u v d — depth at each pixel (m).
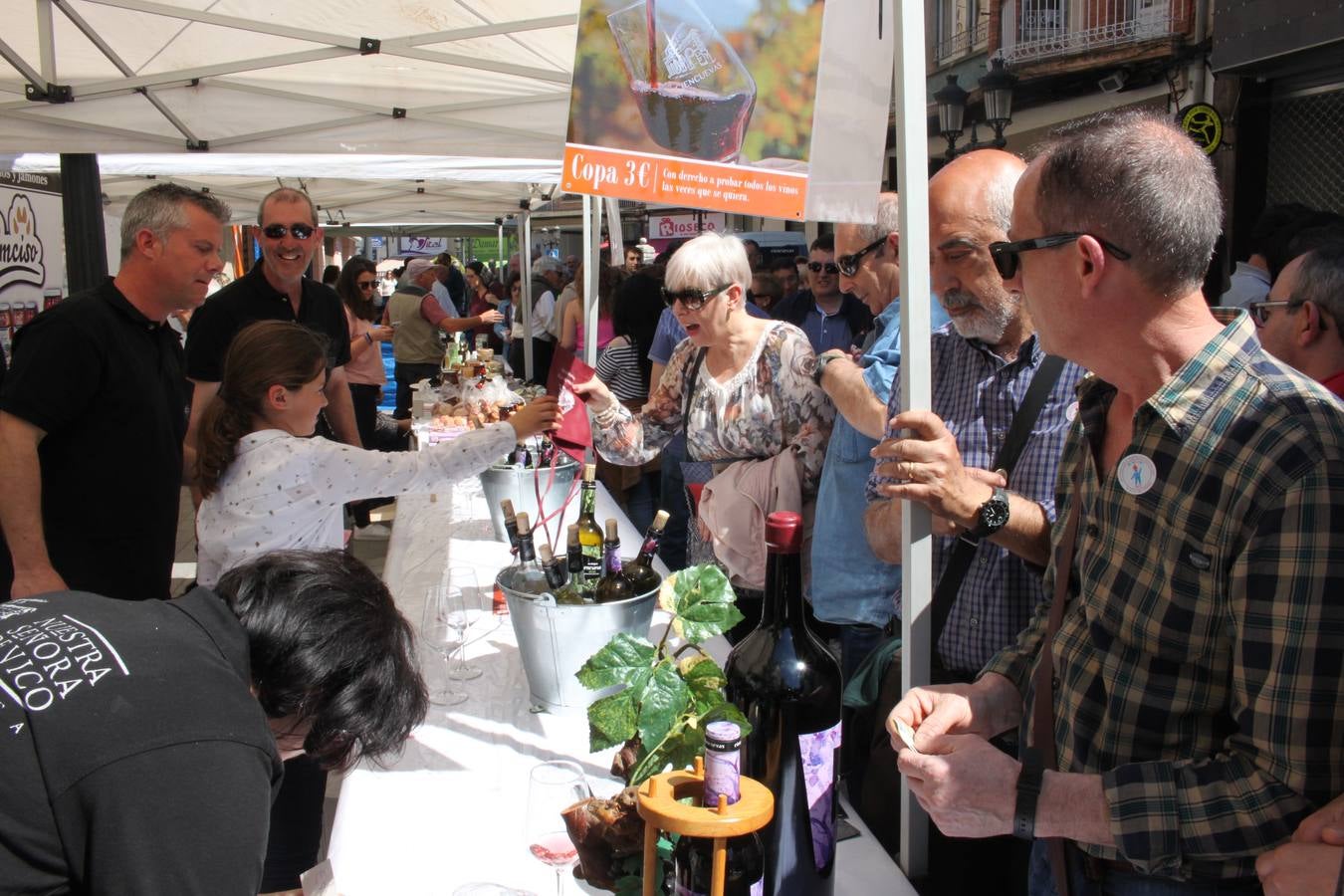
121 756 0.99
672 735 1.22
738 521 2.72
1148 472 1.14
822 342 5.23
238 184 9.88
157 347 2.77
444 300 11.62
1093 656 1.26
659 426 3.15
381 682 1.19
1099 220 1.13
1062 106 7.54
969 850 1.67
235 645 1.13
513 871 1.44
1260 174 5.52
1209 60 5.61
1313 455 1.02
